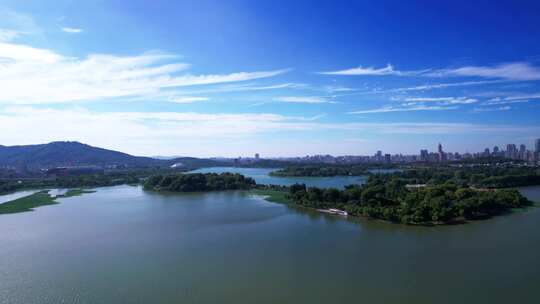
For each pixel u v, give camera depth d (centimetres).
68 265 9794
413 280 8625
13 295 7956
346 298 7750
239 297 7819
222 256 10475
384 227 14288
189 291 8106
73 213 17988
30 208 19688
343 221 15638
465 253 10606
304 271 9238
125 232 13525
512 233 12975
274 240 12225
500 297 7738
